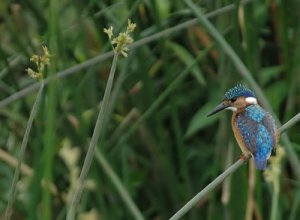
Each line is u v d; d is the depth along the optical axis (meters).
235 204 11.66
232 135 12.05
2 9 13.17
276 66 13.37
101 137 12.65
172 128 13.81
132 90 13.55
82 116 12.54
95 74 13.20
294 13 13.09
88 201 12.94
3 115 13.97
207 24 10.91
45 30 13.15
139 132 13.55
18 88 12.71
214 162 12.66
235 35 11.73
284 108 13.51
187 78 13.81
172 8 13.57
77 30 13.70
